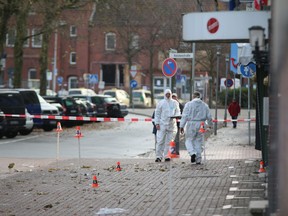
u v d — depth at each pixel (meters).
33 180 27.81
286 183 11.20
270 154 12.90
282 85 11.24
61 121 67.44
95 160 36.53
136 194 23.61
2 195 23.78
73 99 70.69
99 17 95.19
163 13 98.69
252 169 30.62
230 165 32.66
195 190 24.16
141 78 141.00
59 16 70.06
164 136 35.16
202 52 93.00
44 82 80.81
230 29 19.19
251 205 17.77
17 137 54.94
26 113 54.59
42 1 66.12
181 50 78.69
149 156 40.12
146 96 123.06
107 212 20.03
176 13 88.06
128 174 29.56
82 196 23.36
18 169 32.09
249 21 19.05
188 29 19.67
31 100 60.72
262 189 23.94
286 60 11.19
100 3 70.62
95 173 30.11
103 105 81.69
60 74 141.12
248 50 26.92
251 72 41.50
